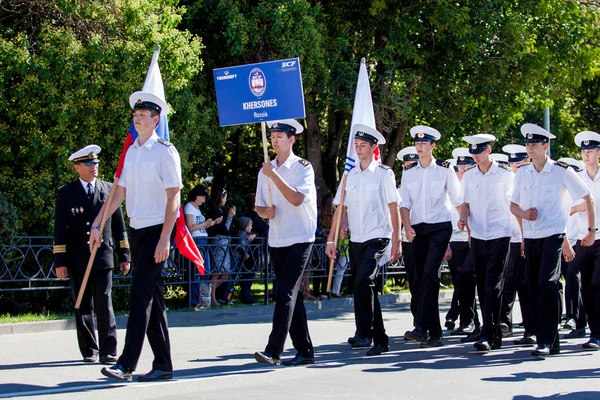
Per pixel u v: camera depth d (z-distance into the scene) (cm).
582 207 1113
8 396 711
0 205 1302
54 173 1438
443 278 2280
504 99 2177
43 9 1466
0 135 1405
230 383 782
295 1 1752
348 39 1989
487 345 1025
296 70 863
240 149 2411
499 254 1044
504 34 2062
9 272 1316
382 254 987
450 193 1086
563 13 2267
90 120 1429
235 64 1848
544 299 987
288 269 862
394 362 929
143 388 748
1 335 1209
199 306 1549
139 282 759
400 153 1400
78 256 916
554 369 888
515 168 1319
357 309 989
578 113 3350
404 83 1952
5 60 1377
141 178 763
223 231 1645
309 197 862
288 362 895
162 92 890
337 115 2153
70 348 1057
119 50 1449
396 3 1975
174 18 1561
